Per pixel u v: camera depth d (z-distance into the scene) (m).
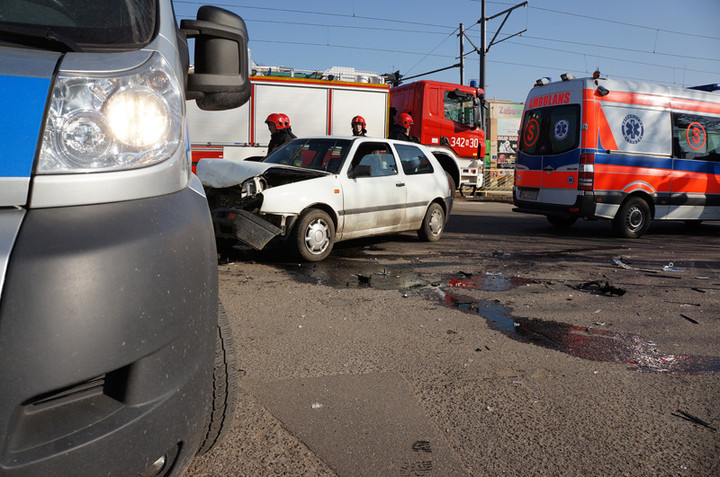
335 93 12.82
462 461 2.41
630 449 2.56
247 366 3.41
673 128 10.34
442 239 9.05
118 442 1.44
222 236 6.25
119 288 1.44
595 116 9.56
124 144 1.57
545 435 2.67
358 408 2.88
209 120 12.05
